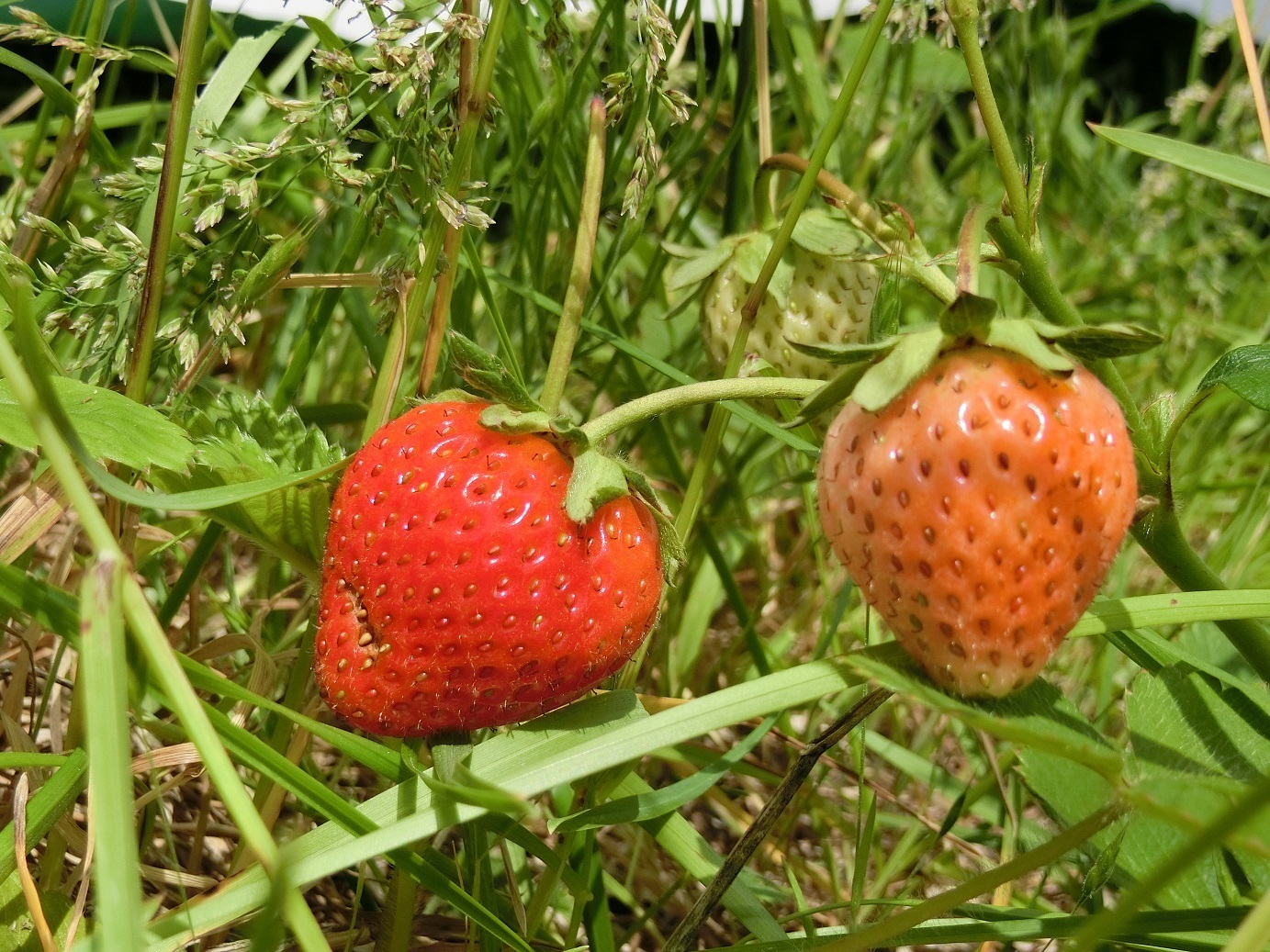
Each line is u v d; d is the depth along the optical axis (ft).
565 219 0.91
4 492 0.85
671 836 0.68
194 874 0.69
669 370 0.81
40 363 0.51
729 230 0.90
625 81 0.67
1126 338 0.57
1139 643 0.71
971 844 0.79
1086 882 0.63
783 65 0.93
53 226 0.66
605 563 0.61
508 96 0.86
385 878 0.70
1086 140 1.48
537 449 0.61
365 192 0.66
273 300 1.00
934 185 1.33
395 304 0.69
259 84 0.91
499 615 0.59
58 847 0.64
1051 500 0.57
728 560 0.93
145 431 0.62
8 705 0.68
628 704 0.63
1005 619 0.57
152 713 0.74
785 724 0.85
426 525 0.59
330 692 0.60
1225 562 0.90
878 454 0.57
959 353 0.58
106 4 0.78
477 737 0.65
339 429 0.93
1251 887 0.66
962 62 1.27
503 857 0.67
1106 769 0.51
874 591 0.58
